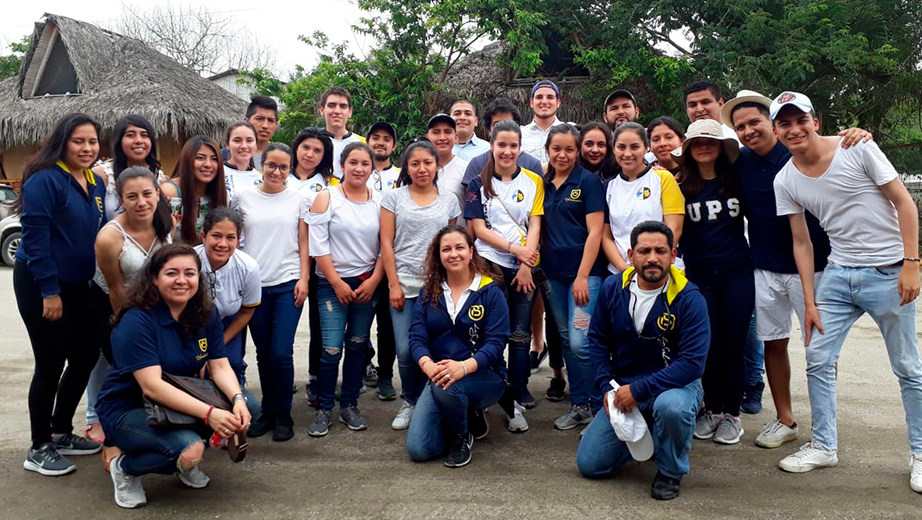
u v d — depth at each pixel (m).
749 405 4.20
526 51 12.33
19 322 6.84
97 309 3.36
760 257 3.56
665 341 3.12
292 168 4.56
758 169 3.50
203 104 14.28
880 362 5.26
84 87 14.66
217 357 3.17
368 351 4.95
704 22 12.78
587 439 3.19
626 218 3.73
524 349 4.15
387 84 12.85
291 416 4.12
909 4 13.02
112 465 2.91
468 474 3.24
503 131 3.87
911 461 3.06
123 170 3.47
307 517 2.79
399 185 4.21
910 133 15.09
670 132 4.00
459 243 3.51
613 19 12.69
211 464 3.38
